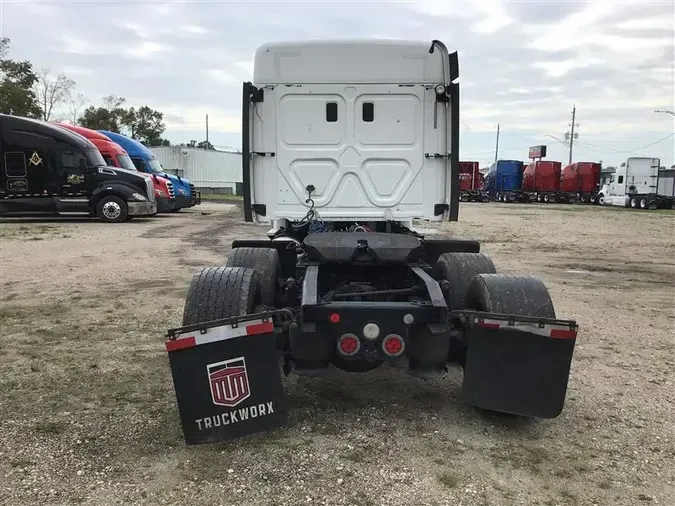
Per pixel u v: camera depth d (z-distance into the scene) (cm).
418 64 531
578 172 4947
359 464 347
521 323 370
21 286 871
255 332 348
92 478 329
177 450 363
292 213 543
